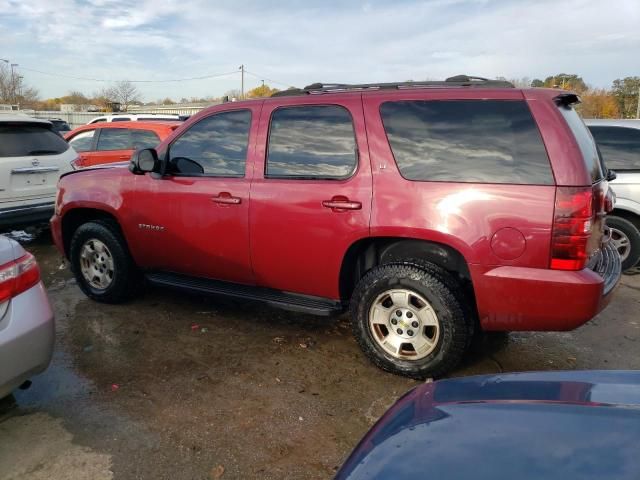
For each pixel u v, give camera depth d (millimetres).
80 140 9609
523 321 3049
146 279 4598
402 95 3328
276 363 3662
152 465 2590
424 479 1311
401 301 3330
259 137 3791
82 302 4875
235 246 3893
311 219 3518
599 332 4328
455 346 3219
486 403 1666
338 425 2932
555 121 2938
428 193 3150
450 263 3361
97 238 4672
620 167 5730
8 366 2740
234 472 2545
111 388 3320
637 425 1436
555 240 2877
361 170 3365
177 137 4207
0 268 2766
